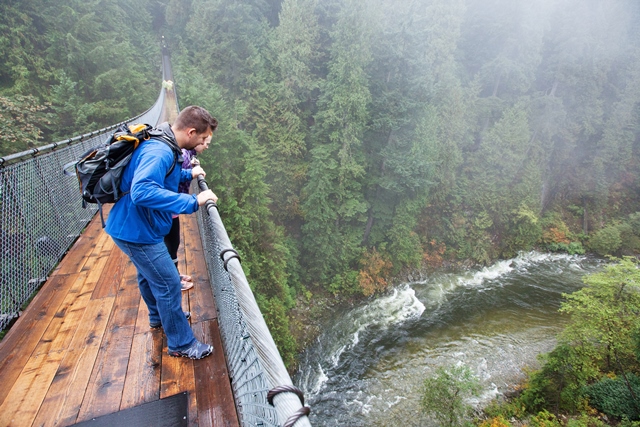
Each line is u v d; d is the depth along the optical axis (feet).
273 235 55.98
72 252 13.98
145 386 7.27
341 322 58.95
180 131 6.38
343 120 65.72
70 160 16.78
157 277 6.74
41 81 56.49
